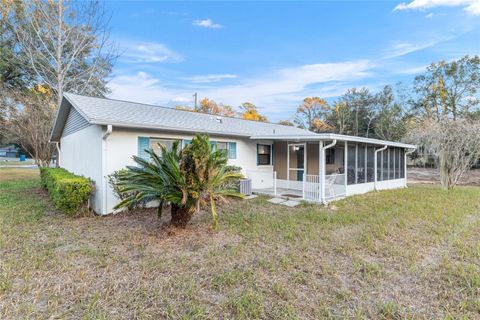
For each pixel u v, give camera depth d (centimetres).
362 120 3156
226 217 654
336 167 1020
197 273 360
